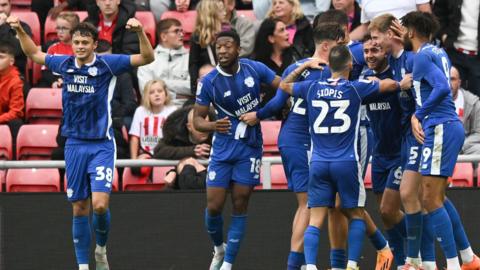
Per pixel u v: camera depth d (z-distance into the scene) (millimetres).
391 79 32062
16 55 43219
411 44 32188
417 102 31125
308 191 32188
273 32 40938
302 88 31875
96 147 33219
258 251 36219
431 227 32625
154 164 36500
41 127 40719
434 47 31094
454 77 39094
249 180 33594
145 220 36469
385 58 32344
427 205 31297
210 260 36438
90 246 36094
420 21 31328
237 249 33844
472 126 39656
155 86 39781
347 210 31969
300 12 42156
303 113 32969
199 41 41406
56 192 36625
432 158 30953
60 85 42938
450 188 36219
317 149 31719
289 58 41062
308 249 31375
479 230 36094
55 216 36625
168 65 42062
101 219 33219
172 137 36781
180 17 44719
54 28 45031
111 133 33438
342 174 31391
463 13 42188
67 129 33344
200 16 41469
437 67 30719
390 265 34094
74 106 33125
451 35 42312
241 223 33844
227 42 33062
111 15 43219
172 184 36719
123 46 43188
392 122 32375
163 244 36438
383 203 32969
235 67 33406
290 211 36219
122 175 38844
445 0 42438
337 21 33094
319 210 31703
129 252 36469
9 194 36625
